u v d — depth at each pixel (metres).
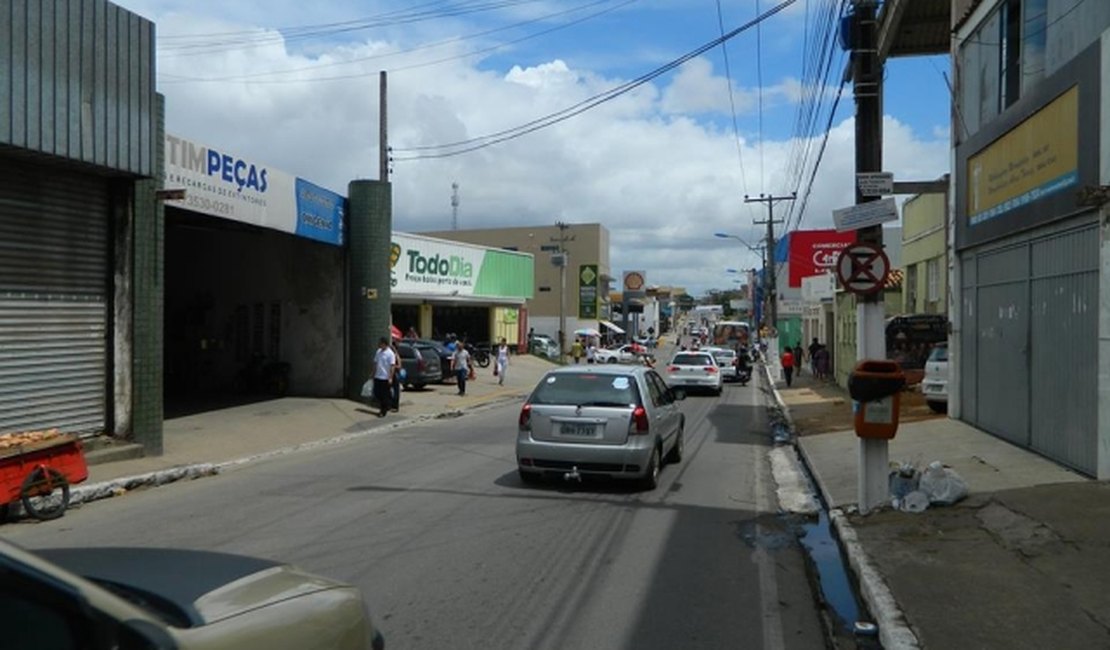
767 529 9.09
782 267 69.44
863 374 9.25
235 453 14.26
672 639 5.70
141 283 13.11
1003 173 13.29
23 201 11.48
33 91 10.80
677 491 11.14
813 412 23.02
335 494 10.60
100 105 11.87
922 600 6.19
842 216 9.77
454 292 45.31
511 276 52.12
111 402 12.90
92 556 3.35
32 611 2.22
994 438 13.79
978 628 5.64
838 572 7.49
